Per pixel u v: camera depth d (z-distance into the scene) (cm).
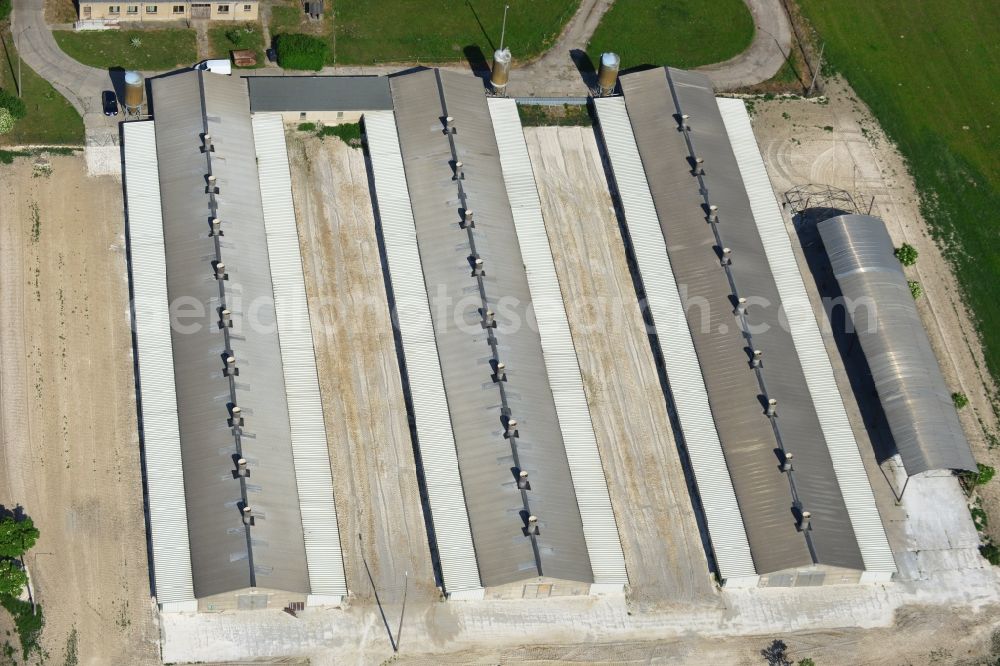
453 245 16288
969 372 16550
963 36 19900
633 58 19012
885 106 18975
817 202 17775
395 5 19000
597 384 15912
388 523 14725
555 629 14275
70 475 14612
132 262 15850
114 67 17738
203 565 13850
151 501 14300
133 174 16538
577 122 18088
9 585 13575
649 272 16538
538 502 14600
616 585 14450
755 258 16712
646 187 17225
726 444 15288
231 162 16638
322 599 14100
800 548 14525
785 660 14275
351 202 16938
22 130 16950
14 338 15412
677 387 15725
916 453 15288
